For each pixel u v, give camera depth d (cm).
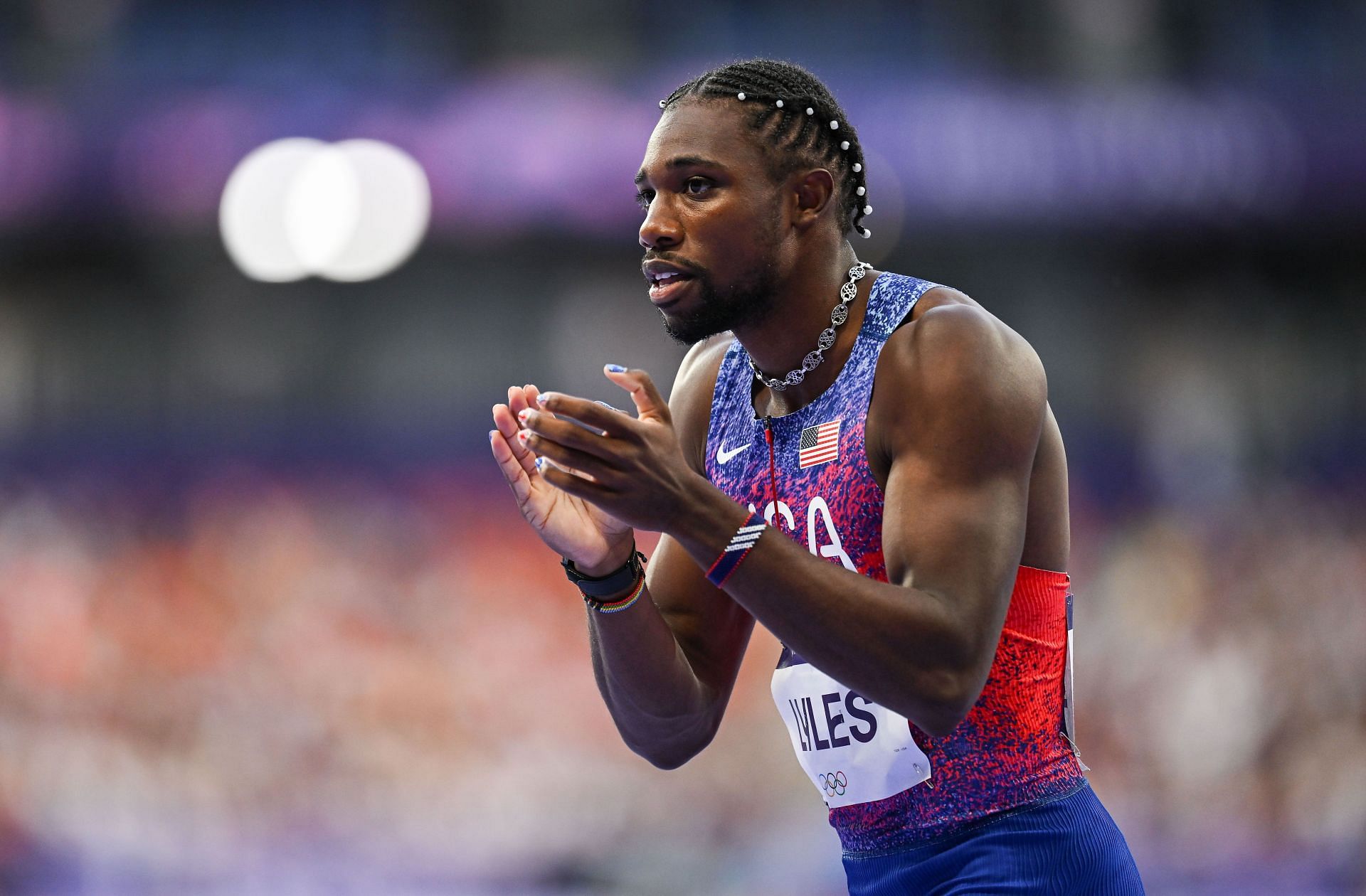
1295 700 3466
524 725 3388
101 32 4291
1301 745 3384
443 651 3534
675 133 711
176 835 3134
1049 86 4384
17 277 4384
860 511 710
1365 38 4706
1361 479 4653
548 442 616
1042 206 4259
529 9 4459
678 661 772
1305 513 4350
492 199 4003
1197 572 3878
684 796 3133
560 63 4428
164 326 4459
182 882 3092
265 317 4481
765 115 713
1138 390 4716
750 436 776
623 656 755
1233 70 4628
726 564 627
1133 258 4725
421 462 4459
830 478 721
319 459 4434
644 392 643
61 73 4212
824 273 734
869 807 752
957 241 4572
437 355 4525
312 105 3938
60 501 4000
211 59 4309
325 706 3378
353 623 3600
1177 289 4759
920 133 4188
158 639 3494
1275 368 4791
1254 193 4316
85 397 4409
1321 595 3819
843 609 620
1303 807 3266
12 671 3325
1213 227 4409
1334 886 3161
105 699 3334
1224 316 4781
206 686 3400
